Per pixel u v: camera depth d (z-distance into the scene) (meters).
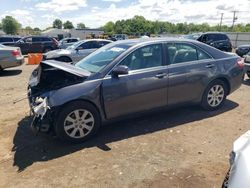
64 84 4.52
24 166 3.97
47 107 4.25
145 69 4.94
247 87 8.52
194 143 4.50
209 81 5.66
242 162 2.29
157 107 5.14
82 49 14.03
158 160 4.00
